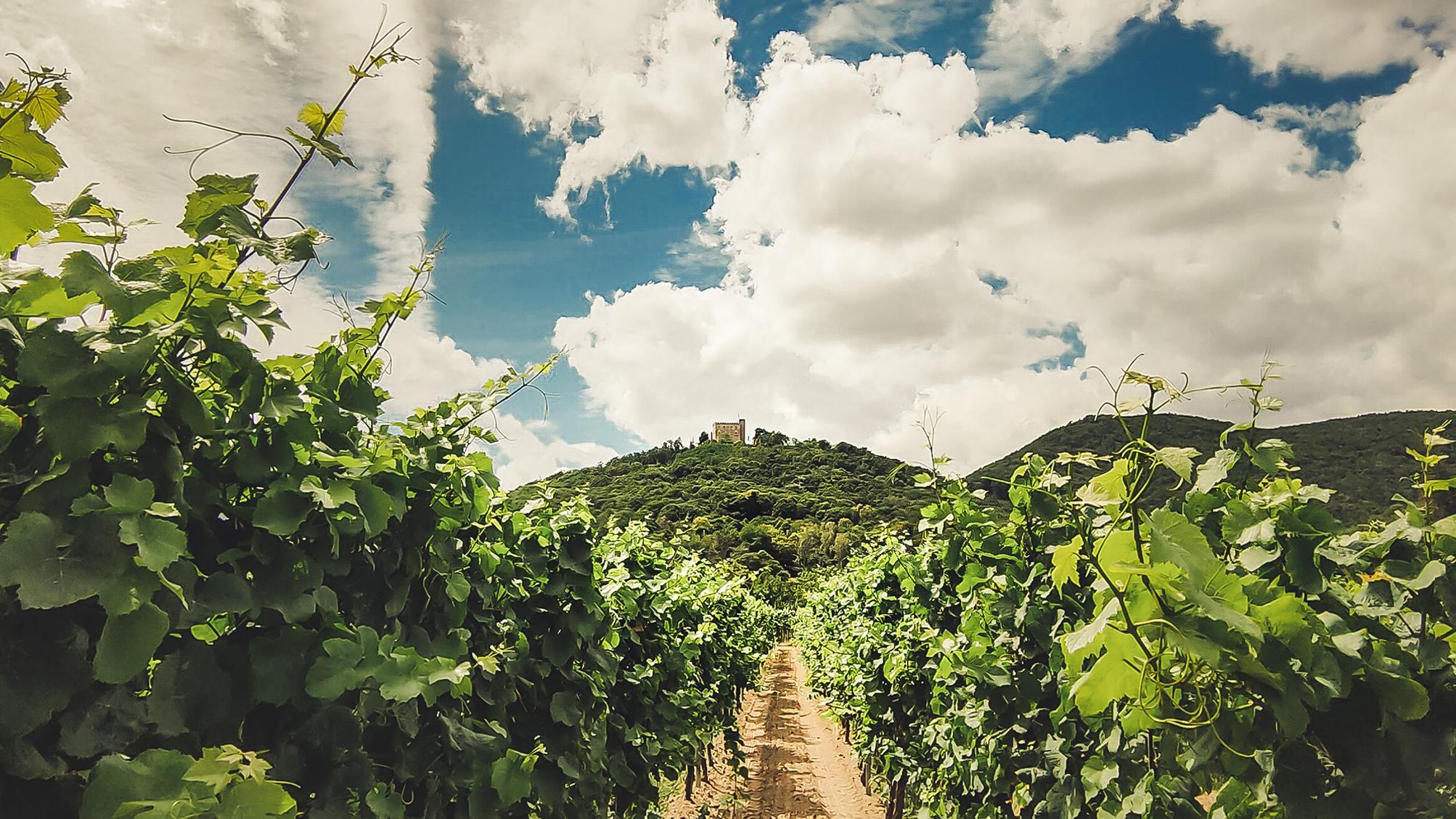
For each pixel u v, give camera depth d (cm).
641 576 596
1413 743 180
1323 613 197
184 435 161
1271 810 202
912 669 607
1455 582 184
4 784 122
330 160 186
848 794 1004
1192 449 168
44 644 125
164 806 115
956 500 393
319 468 194
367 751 228
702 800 898
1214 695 181
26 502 127
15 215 125
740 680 1182
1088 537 220
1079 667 204
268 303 169
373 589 229
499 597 351
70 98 148
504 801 267
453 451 269
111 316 150
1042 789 344
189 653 157
